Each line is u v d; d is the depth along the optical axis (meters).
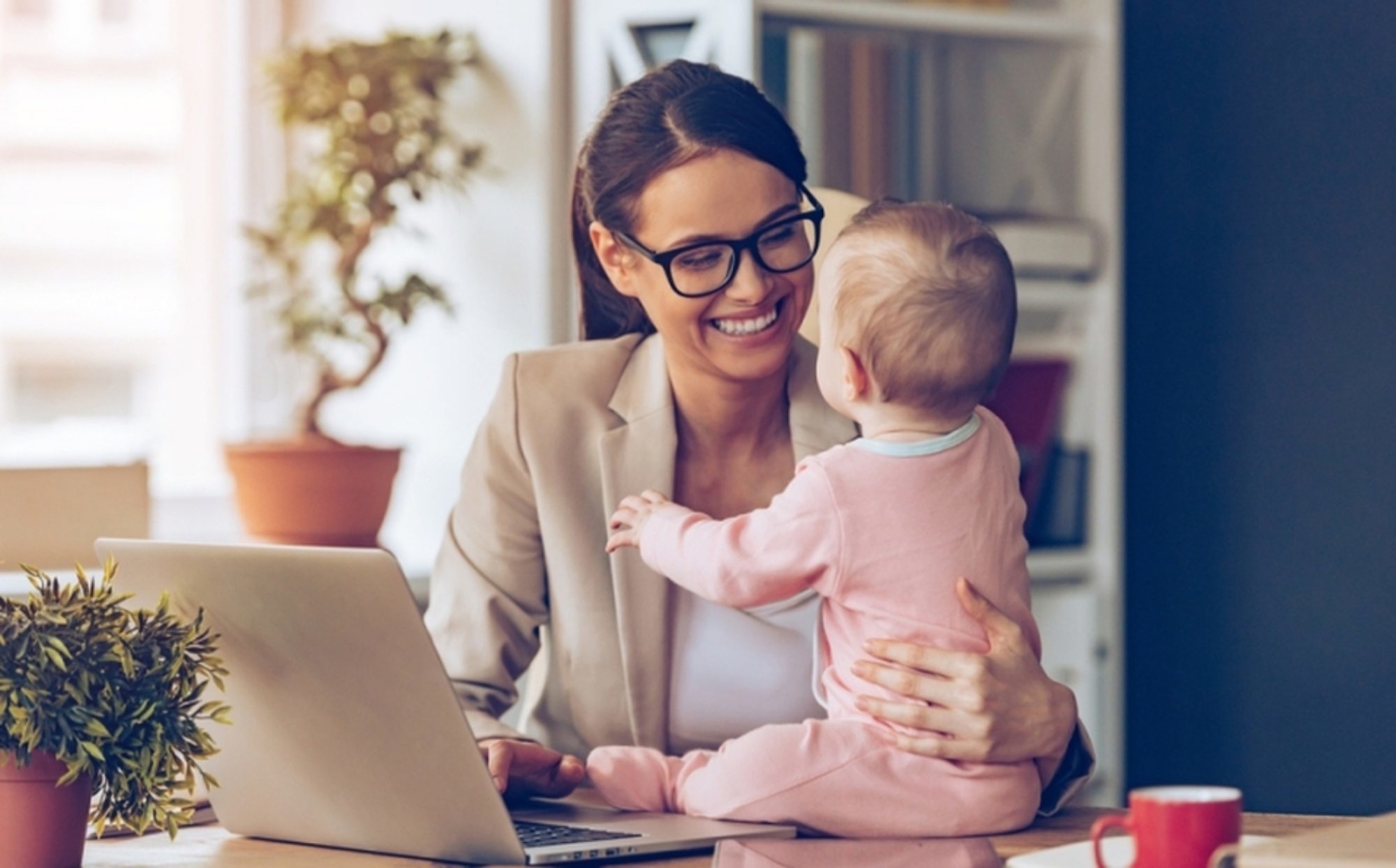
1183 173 3.05
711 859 1.15
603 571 1.58
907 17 2.69
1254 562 2.95
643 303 1.48
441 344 2.90
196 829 1.32
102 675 1.12
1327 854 0.87
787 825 1.22
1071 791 1.29
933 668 1.21
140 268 3.02
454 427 2.86
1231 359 2.98
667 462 1.55
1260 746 2.94
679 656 1.55
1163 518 3.09
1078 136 2.88
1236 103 2.96
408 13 2.93
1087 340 2.85
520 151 2.76
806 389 1.58
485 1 2.81
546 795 1.36
